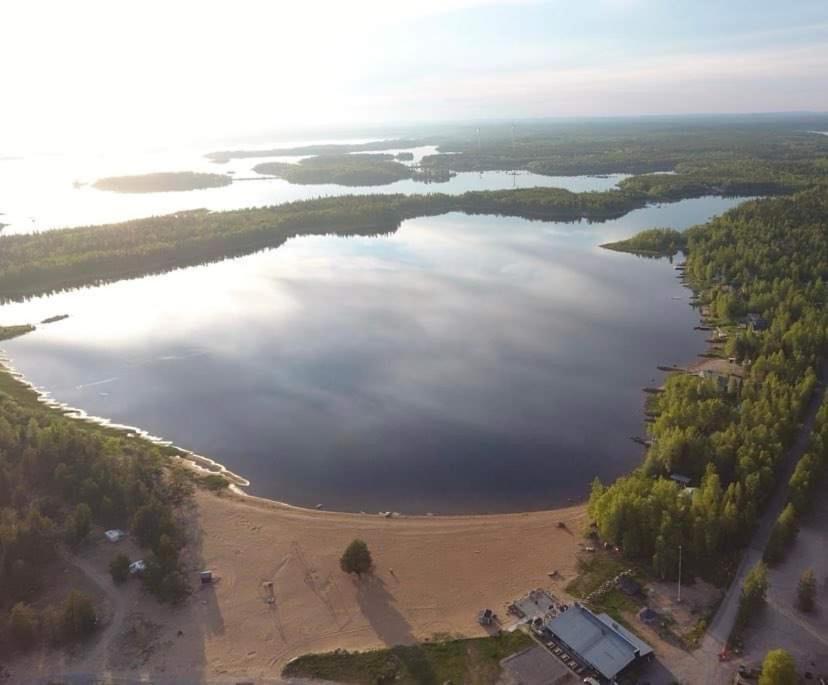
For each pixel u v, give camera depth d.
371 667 74.56
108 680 73.69
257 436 131.25
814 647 74.94
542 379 154.00
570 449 123.94
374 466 119.88
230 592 87.19
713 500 94.88
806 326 155.38
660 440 113.44
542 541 95.94
